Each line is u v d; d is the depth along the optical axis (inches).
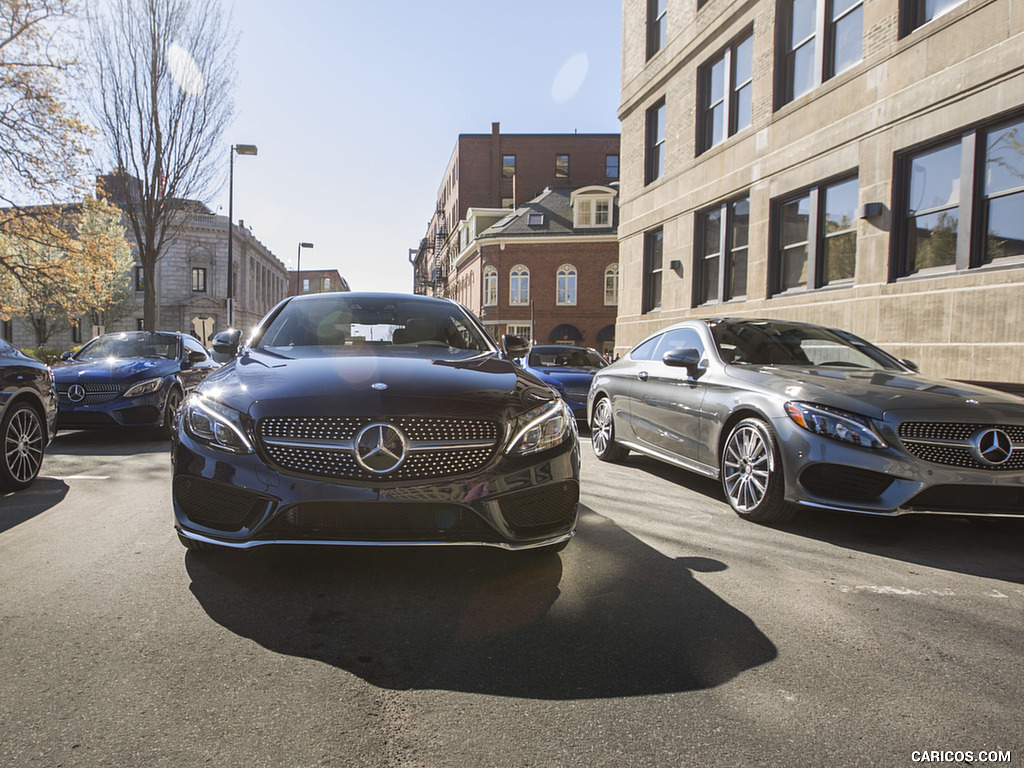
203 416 117.9
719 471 186.1
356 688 82.8
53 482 209.5
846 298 372.8
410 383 120.6
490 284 1513.3
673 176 572.1
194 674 85.5
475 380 127.0
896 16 344.5
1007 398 161.3
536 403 124.3
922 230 333.7
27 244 732.0
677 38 563.8
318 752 69.4
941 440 147.2
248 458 110.6
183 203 733.3
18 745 69.4
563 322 1472.7
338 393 115.3
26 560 129.7
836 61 396.2
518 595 115.6
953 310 306.7
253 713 76.7
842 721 77.7
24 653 90.7
